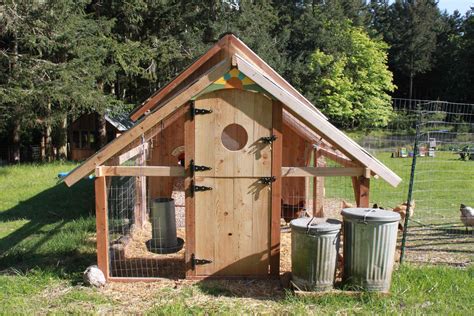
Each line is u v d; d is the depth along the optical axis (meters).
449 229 8.67
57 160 23.59
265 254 5.82
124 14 22.88
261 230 5.79
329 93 35.28
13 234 8.44
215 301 5.14
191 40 24.14
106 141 25.02
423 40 49.81
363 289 5.17
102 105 19.14
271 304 5.05
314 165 8.78
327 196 11.95
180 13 25.23
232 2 26.58
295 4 40.56
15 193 12.74
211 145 5.67
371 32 46.25
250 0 27.31
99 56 19.36
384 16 55.31
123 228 7.90
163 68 24.30
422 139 21.61
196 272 5.83
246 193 5.74
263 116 5.64
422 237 8.11
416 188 13.65
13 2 16.17
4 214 10.17
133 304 5.12
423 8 52.00
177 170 5.71
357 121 37.53
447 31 55.94
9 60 17.36
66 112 20.20
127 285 5.70
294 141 9.24
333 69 34.38
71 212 10.28
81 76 18.55
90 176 5.70
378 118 35.50
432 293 5.30
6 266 6.54
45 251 7.19
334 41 36.00
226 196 5.74
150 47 23.67
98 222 5.77
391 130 34.00
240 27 26.80
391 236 5.10
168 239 6.27
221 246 5.80
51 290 5.56
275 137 5.66
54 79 17.92
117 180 10.64
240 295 5.33
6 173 17.05
